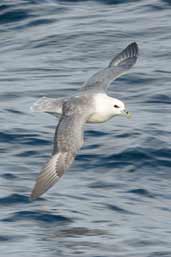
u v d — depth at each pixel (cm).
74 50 2556
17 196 1667
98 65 2438
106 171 1803
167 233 1544
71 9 2827
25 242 1492
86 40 2603
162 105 2148
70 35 2636
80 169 1808
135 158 1850
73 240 1504
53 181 1243
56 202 1652
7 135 1962
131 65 1520
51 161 1261
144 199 1689
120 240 1507
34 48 2595
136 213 1623
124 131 1978
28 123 2042
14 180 1750
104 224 1567
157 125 2019
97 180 1761
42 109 1350
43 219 1580
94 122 1384
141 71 2352
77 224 1566
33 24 2730
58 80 2331
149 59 2466
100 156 1856
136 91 2231
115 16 2773
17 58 2534
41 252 1454
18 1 2819
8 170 1792
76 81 2314
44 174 1255
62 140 1267
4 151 1892
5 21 2748
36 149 1900
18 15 2761
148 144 1905
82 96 1376
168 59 2464
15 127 2009
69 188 1722
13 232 1527
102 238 1510
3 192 1684
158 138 1938
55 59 2506
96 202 1659
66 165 1250
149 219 1598
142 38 2617
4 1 2814
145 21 2731
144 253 1458
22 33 2688
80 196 1686
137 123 2030
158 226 1573
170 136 1956
